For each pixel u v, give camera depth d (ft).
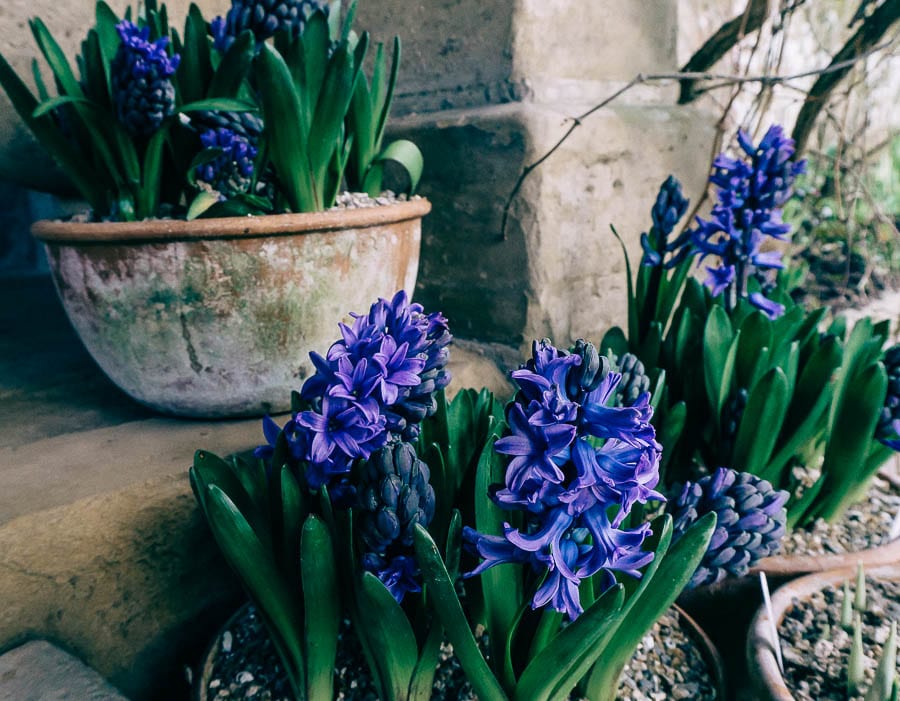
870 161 4.65
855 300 4.30
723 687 1.79
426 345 1.65
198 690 1.77
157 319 2.14
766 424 2.10
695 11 3.93
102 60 2.07
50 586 1.84
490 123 2.86
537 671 1.49
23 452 2.16
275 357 2.24
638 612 1.61
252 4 2.15
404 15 3.27
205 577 2.11
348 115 2.43
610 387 1.36
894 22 3.22
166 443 2.22
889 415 2.19
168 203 2.45
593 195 3.06
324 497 1.56
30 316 3.76
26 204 4.86
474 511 1.71
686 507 1.99
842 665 1.83
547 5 2.93
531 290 2.91
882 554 2.16
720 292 2.52
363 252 2.28
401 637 1.53
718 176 2.33
